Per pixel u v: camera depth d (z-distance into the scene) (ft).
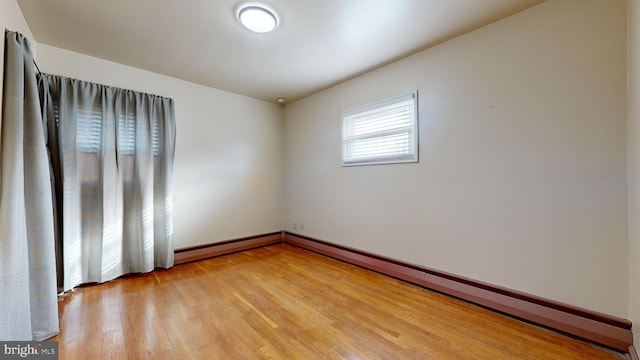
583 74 5.75
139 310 6.88
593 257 5.64
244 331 5.95
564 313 5.92
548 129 6.19
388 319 6.48
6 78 4.90
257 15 6.61
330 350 5.30
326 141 12.16
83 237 8.39
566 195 5.96
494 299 6.95
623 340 5.21
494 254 7.03
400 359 5.04
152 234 9.70
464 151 7.59
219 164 12.07
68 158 8.00
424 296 7.79
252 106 13.33
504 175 6.85
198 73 10.27
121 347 5.36
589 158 5.68
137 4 6.19
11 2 5.61
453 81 7.80
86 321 6.32
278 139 14.48
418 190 8.70
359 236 10.66
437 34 7.58
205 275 9.43
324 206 12.28
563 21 5.98
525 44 6.49
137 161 9.37
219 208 12.07
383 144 9.75
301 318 6.52
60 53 8.23
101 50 8.39
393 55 8.86
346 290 8.20
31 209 5.47
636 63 4.60
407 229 9.01
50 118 7.91
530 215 6.45
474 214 7.41
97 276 8.56
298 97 13.34
